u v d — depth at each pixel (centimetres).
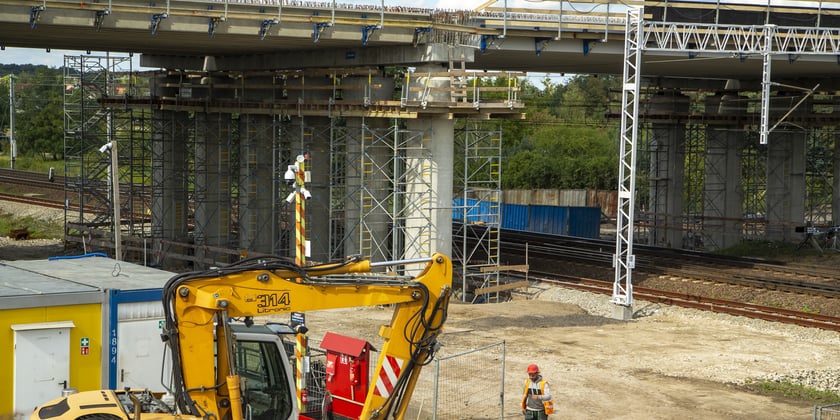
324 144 4288
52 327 1371
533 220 6469
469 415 2038
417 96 3728
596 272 4222
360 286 1348
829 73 5047
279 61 4253
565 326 3152
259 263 1284
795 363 2669
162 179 4547
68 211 5891
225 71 4550
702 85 5656
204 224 4684
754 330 3127
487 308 3434
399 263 1384
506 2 3938
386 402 1402
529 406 1864
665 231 5759
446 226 3691
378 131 3956
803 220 5472
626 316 3312
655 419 2095
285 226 4675
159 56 4603
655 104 5738
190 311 1229
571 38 4147
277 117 4400
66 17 3039
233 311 1254
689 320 3278
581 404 2200
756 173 6209
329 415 1716
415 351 1407
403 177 3925
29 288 1434
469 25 3912
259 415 1363
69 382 1393
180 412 1228
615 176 8831
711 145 5631
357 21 3462
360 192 3806
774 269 4253
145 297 1458
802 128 5200
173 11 3170
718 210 5606
